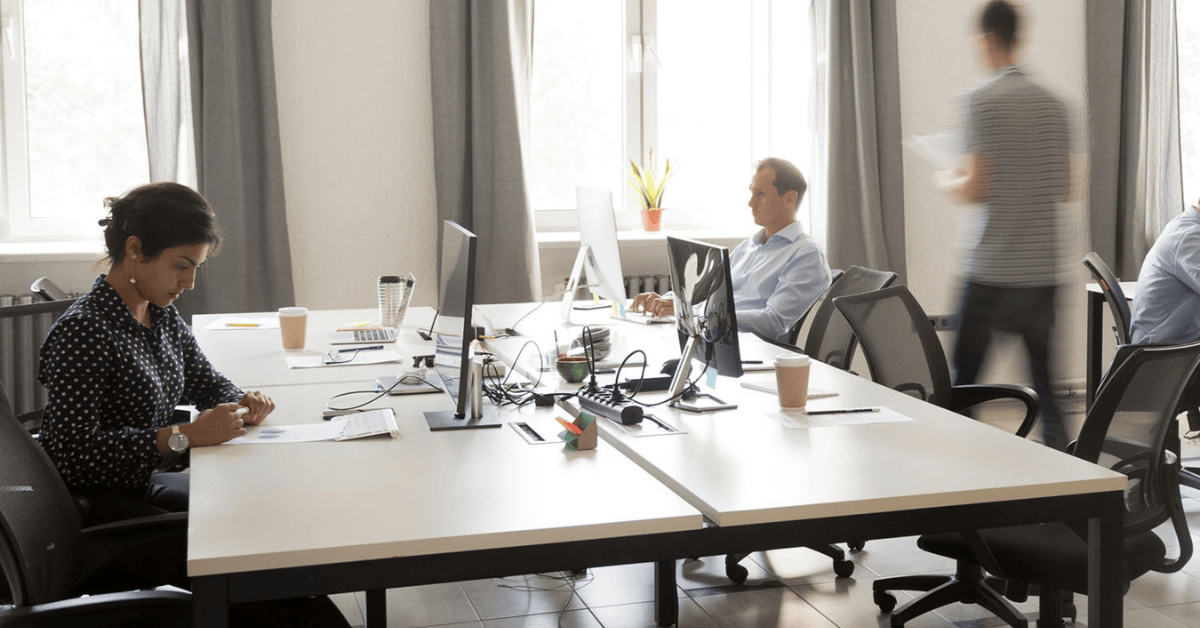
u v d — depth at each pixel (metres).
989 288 3.27
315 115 4.58
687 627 2.66
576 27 5.00
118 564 1.93
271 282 4.43
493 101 4.49
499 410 2.32
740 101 5.23
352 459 1.90
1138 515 2.08
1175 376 2.06
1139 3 5.07
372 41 4.60
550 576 3.02
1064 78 5.27
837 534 1.65
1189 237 3.30
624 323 3.56
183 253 2.07
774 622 2.69
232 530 1.51
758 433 2.10
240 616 1.69
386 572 1.48
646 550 1.58
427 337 3.31
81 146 4.58
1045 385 3.29
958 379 3.39
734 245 4.96
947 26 5.14
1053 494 1.74
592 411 2.30
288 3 4.49
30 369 4.29
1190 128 5.54
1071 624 2.60
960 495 1.69
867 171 4.88
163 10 4.23
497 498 1.67
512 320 3.64
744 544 1.62
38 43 4.49
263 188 4.40
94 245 4.50
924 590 2.70
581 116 5.05
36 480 1.65
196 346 2.42
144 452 1.95
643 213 5.03
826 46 4.88
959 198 3.36
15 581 1.52
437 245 4.64
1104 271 3.57
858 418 2.22
